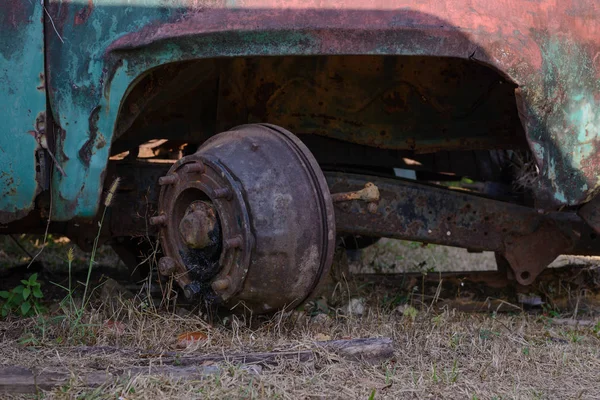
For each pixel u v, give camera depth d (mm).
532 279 4484
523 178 5266
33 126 3525
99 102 3504
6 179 3561
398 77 4281
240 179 3490
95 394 2854
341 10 3436
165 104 4090
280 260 3479
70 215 3568
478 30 3451
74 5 3510
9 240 6129
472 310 4586
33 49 3508
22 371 3055
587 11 3598
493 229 4383
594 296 4789
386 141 4375
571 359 3586
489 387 3176
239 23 3416
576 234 4520
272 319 3754
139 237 4566
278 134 3697
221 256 3516
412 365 3404
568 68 3559
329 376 3182
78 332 3611
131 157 4645
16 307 4090
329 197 3574
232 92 4227
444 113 4371
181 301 4281
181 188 3682
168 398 2861
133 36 3469
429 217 4258
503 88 4348
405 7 3447
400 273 4977
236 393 2908
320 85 4258
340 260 4629
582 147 3596
